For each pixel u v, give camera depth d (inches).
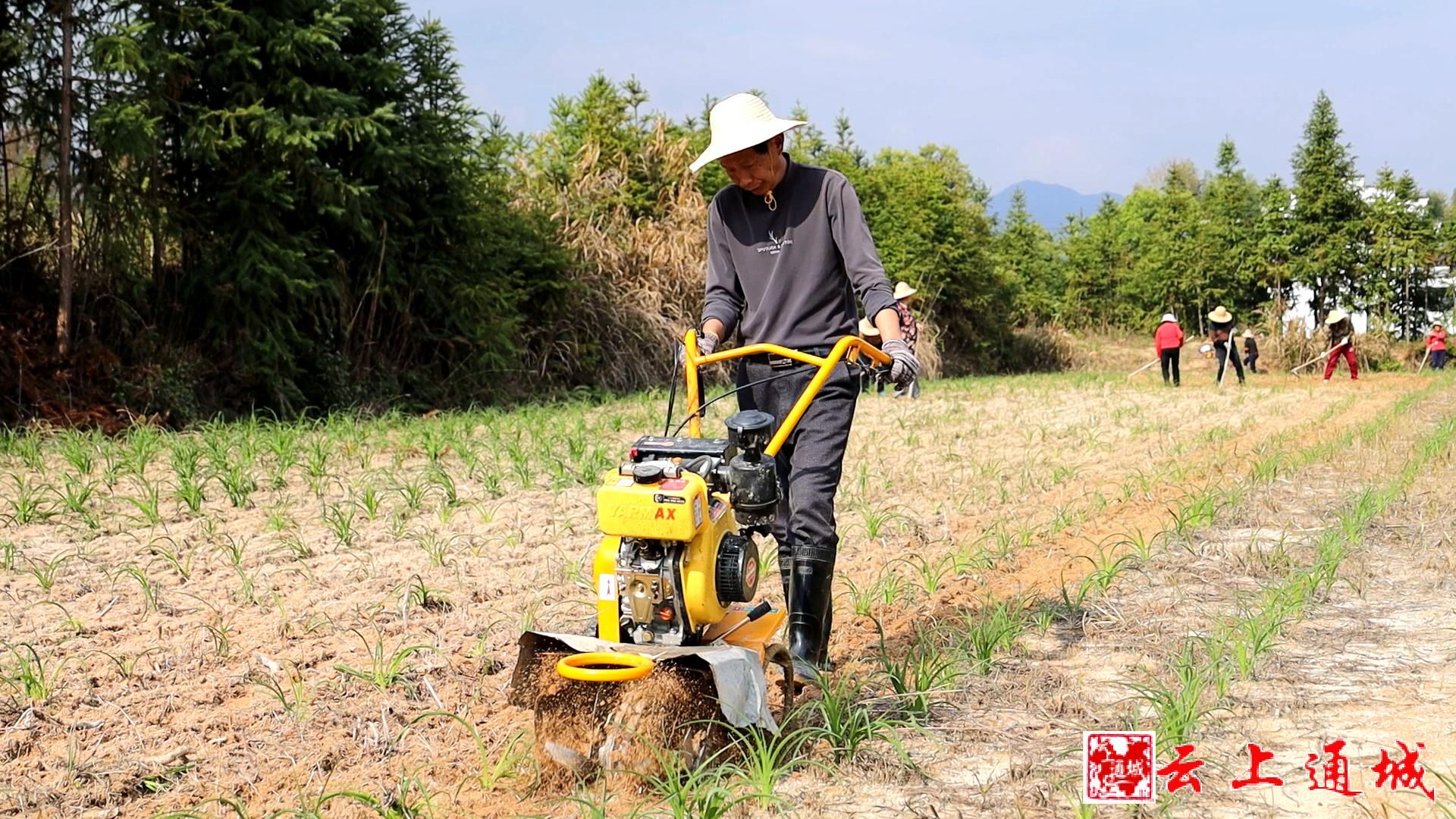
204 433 448.1
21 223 538.6
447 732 159.5
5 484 348.5
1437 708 159.8
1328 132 1764.3
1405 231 1739.7
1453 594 221.3
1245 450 455.5
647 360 866.1
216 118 539.2
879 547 281.7
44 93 518.6
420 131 637.3
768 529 161.0
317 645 198.4
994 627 193.0
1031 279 2325.3
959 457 440.5
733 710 129.3
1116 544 275.9
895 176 1470.2
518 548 272.4
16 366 500.1
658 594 134.8
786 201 167.9
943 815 128.6
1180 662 173.0
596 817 124.5
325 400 606.5
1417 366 1486.2
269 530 288.0
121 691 176.7
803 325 167.2
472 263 692.1
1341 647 189.9
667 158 1016.2
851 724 147.4
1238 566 250.1
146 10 518.3
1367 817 125.3
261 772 146.9
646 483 135.2
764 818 129.1
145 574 245.9
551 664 139.0
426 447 412.8
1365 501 297.4
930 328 1341.0
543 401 732.0
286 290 583.5
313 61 561.9
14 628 208.2
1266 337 1416.1
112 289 547.5
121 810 137.5
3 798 139.3
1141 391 847.1
